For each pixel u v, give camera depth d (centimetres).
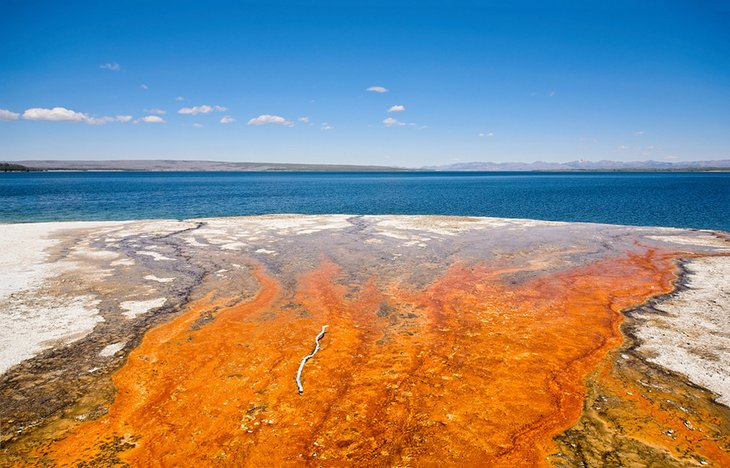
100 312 893
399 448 480
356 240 1742
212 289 1070
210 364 676
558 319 877
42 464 452
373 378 636
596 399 577
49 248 1534
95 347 729
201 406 562
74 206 3700
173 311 909
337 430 512
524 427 518
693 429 512
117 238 1750
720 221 2831
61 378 626
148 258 1395
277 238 1778
